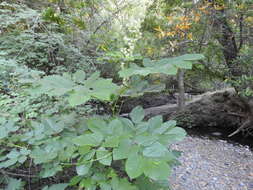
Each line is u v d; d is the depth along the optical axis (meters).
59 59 3.71
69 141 1.34
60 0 4.64
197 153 3.81
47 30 3.87
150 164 0.86
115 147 0.98
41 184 1.81
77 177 1.22
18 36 3.41
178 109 5.41
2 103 1.96
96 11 4.94
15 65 2.38
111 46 4.32
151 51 4.37
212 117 5.18
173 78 5.52
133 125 1.28
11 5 3.52
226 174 3.15
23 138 1.38
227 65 4.15
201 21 3.84
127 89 1.50
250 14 3.39
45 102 2.28
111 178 1.21
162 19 4.44
